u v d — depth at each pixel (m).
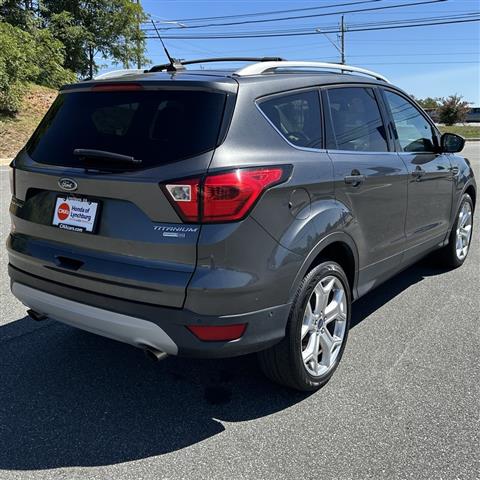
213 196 2.59
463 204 5.66
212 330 2.68
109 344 4.01
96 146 2.95
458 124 59.62
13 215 3.43
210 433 2.96
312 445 2.85
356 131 3.74
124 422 3.05
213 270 2.63
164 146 2.75
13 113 19.11
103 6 30.28
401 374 3.57
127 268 2.78
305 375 3.21
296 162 2.99
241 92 2.88
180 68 3.51
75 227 2.98
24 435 2.92
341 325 3.51
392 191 3.96
